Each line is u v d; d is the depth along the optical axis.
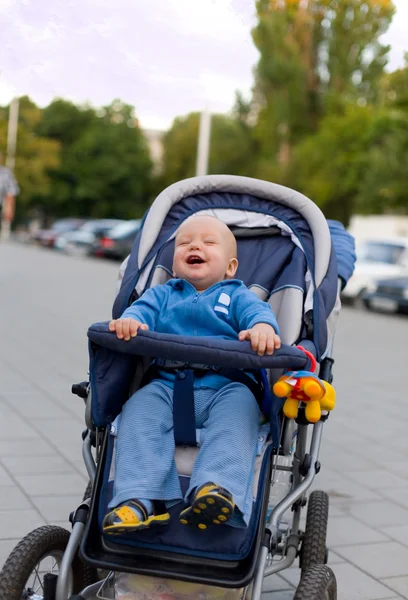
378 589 4.32
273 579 4.35
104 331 3.10
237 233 4.14
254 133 46.78
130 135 62.41
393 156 28.66
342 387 9.41
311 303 3.77
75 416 7.18
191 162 58.56
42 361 9.59
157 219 4.03
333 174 37.56
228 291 3.53
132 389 3.45
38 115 53.53
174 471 3.09
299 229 4.09
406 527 5.20
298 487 3.44
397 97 29.06
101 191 61.53
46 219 65.12
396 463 6.52
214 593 3.10
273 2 30.41
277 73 40.00
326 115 40.16
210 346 3.05
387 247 19.73
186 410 3.20
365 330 15.12
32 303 15.29
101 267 27.50
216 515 2.85
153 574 2.93
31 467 5.75
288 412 3.17
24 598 3.16
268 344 3.04
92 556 2.98
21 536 4.60
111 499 3.09
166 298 3.60
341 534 5.04
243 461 3.00
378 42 38.66
